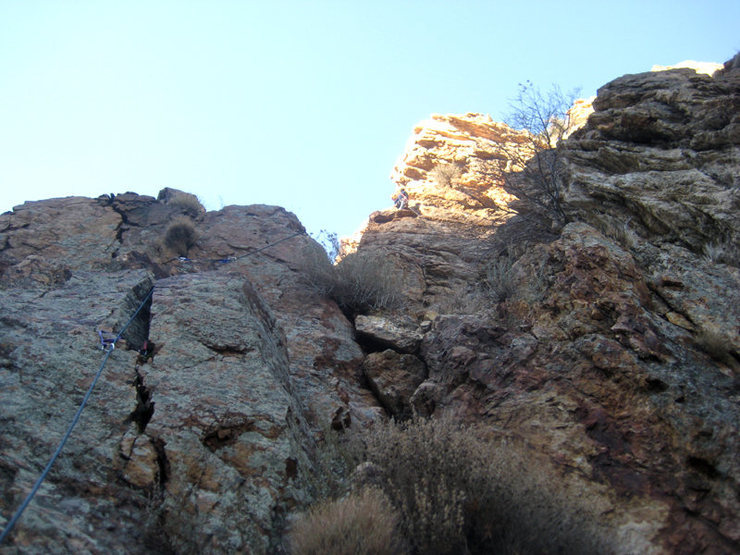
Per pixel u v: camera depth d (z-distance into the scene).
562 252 9.27
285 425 6.31
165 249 11.91
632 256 8.98
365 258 11.77
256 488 5.63
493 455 6.19
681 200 9.36
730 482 5.97
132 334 7.24
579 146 11.84
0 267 10.93
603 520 6.01
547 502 5.70
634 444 6.55
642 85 11.99
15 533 4.39
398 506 5.66
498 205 16.27
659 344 7.32
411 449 6.20
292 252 12.47
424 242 14.35
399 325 10.14
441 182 17.77
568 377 7.43
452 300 11.49
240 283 8.36
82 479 5.19
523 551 5.33
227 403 6.33
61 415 5.73
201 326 7.34
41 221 12.21
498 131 20.06
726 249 8.49
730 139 9.94
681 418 6.52
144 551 4.81
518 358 7.92
